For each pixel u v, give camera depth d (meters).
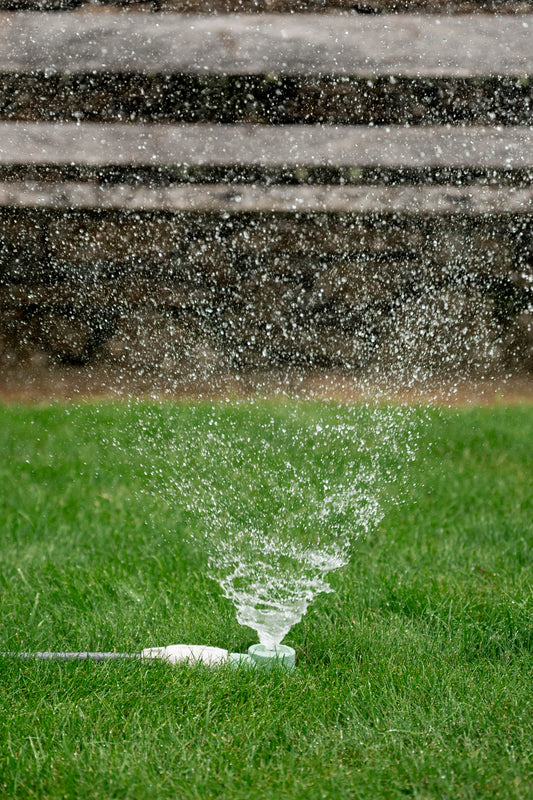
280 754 6.54
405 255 22.98
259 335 22.44
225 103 23.17
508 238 22.89
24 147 22.62
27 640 8.79
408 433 17.83
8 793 6.07
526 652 8.62
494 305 22.78
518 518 13.17
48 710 7.14
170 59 23.02
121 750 6.55
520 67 23.25
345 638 8.92
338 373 22.52
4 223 22.27
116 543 12.24
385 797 5.98
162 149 22.94
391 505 13.90
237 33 23.31
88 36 23.03
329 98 23.27
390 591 10.25
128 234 22.62
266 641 8.67
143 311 22.41
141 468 15.45
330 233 22.97
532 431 18.09
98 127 22.89
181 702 7.33
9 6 22.92
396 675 7.87
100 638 8.97
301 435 17.34
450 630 9.17
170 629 9.20
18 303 21.97
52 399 20.45
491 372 22.39
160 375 21.73
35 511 13.35
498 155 23.14
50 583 10.64
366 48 23.33
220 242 22.75
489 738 6.75
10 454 16.27
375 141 23.19
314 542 12.27
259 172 23.03
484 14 23.58
